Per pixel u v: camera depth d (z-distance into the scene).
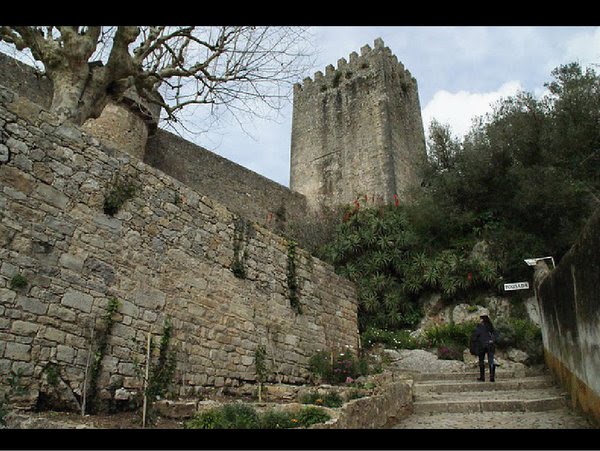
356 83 29.47
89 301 6.19
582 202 14.90
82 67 8.88
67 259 6.07
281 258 10.44
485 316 10.29
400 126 28.34
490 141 18.73
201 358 7.68
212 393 7.69
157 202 7.65
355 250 18.52
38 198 5.93
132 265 6.95
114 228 6.82
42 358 5.46
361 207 23.56
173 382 7.02
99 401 5.90
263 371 8.86
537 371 10.73
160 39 9.71
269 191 23.52
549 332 9.66
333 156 28.50
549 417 6.71
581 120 16.16
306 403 6.85
